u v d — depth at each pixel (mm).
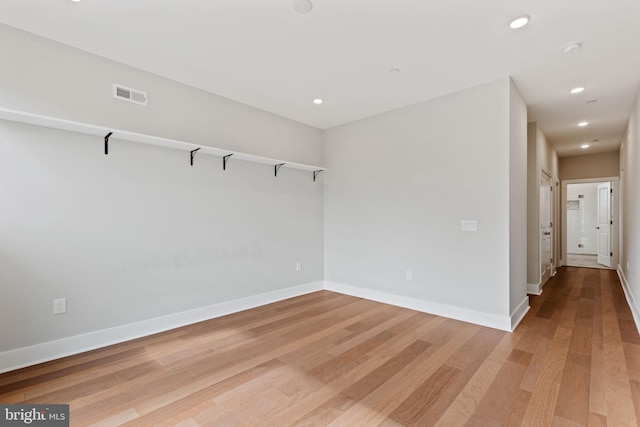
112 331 2838
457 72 3107
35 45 2475
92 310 2734
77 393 2021
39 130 2482
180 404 1908
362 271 4492
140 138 2871
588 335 2980
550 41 2553
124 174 2934
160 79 3195
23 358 2389
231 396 1993
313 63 2941
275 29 2406
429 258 3760
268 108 4121
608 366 2352
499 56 2797
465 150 3477
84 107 2713
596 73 3123
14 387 2094
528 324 3312
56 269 2555
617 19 2250
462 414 1801
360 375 2258
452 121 3582
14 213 2369
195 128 3469
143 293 3047
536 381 2152
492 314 3250
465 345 2773
